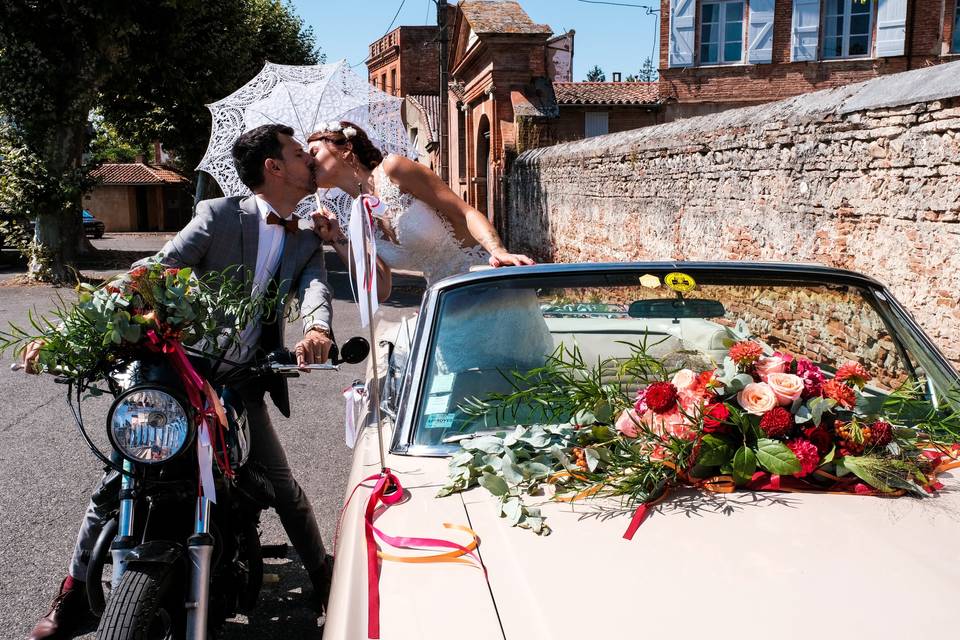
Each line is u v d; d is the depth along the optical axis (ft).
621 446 7.50
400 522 6.99
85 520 9.46
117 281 8.36
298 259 10.41
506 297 9.71
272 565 13.16
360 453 8.89
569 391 8.23
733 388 7.58
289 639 10.87
